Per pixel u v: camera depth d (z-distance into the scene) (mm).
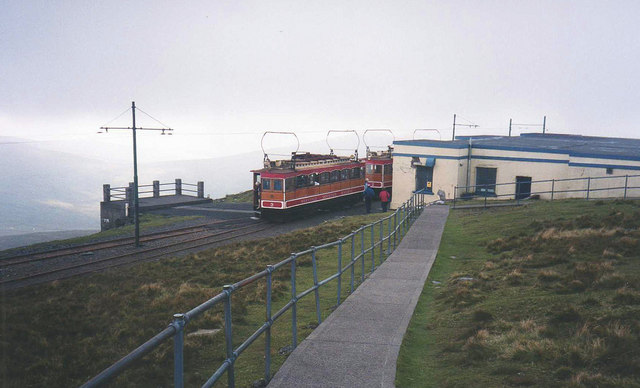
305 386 6430
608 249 13555
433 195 38250
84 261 24125
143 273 19547
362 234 13297
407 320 9453
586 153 31859
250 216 40375
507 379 6438
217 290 14938
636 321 7570
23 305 14438
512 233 19297
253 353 8805
